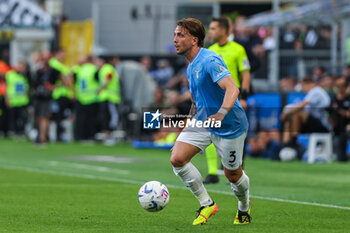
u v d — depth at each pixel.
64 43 91.06
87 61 69.62
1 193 32.34
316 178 42.03
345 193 34.69
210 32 34.84
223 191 33.69
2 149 61.72
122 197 31.33
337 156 54.12
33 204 28.91
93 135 70.81
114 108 68.75
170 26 89.56
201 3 88.12
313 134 53.84
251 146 56.12
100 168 45.75
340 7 65.94
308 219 25.66
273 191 35.06
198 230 22.92
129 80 70.25
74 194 32.25
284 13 71.75
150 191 23.53
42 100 65.44
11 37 90.31
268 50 74.81
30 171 42.69
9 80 75.94
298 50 76.25
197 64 22.70
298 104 53.94
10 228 23.27
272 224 24.36
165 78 76.19
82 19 100.50
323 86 59.19
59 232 22.58
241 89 35.00
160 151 61.59
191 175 23.36
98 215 26.14
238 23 77.25
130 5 90.19
